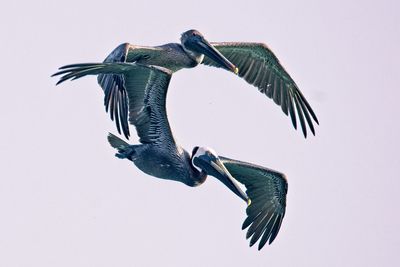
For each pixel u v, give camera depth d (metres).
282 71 20.02
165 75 15.85
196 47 19.44
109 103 17.73
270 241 17.88
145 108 16.30
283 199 17.83
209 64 20.06
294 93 20.06
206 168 17.08
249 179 17.84
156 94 16.12
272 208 17.92
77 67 15.42
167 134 16.61
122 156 16.77
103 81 17.91
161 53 19.25
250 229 17.86
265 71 20.17
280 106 20.16
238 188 16.98
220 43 19.94
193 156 17.14
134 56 19.08
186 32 19.56
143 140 16.56
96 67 15.48
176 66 19.50
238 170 17.72
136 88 16.05
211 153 17.16
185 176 16.97
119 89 17.67
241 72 20.27
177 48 19.47
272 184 17.84
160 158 16.67
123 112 17.61
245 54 20.16
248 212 17.89
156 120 16.45
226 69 19.98
